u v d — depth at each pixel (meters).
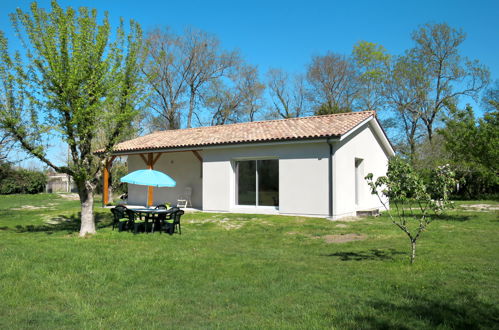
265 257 8.59
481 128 14.88
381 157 21.45
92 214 12.47
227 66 43.09
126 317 4.84
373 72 35.56
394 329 4.36
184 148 19.41
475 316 4.72
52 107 10.69
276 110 48.53
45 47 10.73
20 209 23.05
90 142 11.66
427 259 7.98
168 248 9.75
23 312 5.07
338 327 4.43
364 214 17.33
